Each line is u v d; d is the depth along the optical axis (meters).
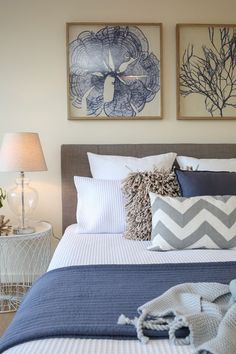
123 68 2.67
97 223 2.16
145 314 0.98
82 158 2.59
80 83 2.66
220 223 1.79
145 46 2.67
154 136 2.73
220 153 2.64
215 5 2.68
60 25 2.64
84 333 0.94
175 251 1.77
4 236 2.17
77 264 1.54
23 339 0.93
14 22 2.63
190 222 1.78
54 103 2.68
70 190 2.59
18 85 2.66
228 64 2.71
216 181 2.02
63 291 1.18
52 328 0.95
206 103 2.72
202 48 2.69
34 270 2.70
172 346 0.89
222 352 0.80
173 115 2.73
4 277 2.71
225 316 0.91
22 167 2.21
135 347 0.89
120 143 2.71
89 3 2.64
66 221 2.60
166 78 2.71
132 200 2.07
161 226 1.80
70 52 2.64
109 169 2.42
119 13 2.66
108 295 1.15
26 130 2.68
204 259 1.61
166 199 1.86
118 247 1.84
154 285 1.23
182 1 2.67
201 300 1.04
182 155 2.62
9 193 2.37
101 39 2.65
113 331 0.94
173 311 0.98
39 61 2.65
